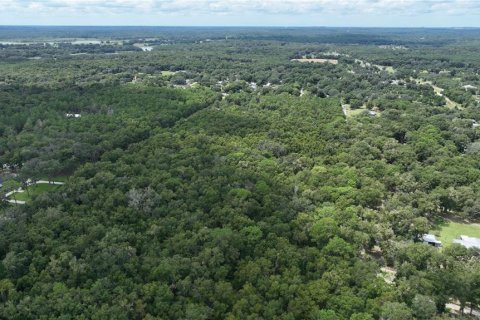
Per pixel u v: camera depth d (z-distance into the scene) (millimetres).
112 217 97000
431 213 121125
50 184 131625
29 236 89375
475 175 134250
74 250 85938
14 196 121938
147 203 102188
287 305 76625
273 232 93938
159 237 92625
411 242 96875
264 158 135000
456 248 93875
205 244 88062
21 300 73750
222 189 110812
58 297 74312
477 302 80125
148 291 75938
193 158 129625
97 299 74375
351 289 79000
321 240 94125
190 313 71375
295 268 83250
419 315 74375
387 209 112938
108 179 112688
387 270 95062
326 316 72562
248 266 82938
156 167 123812
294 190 116250
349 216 102750
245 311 73625
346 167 133000
